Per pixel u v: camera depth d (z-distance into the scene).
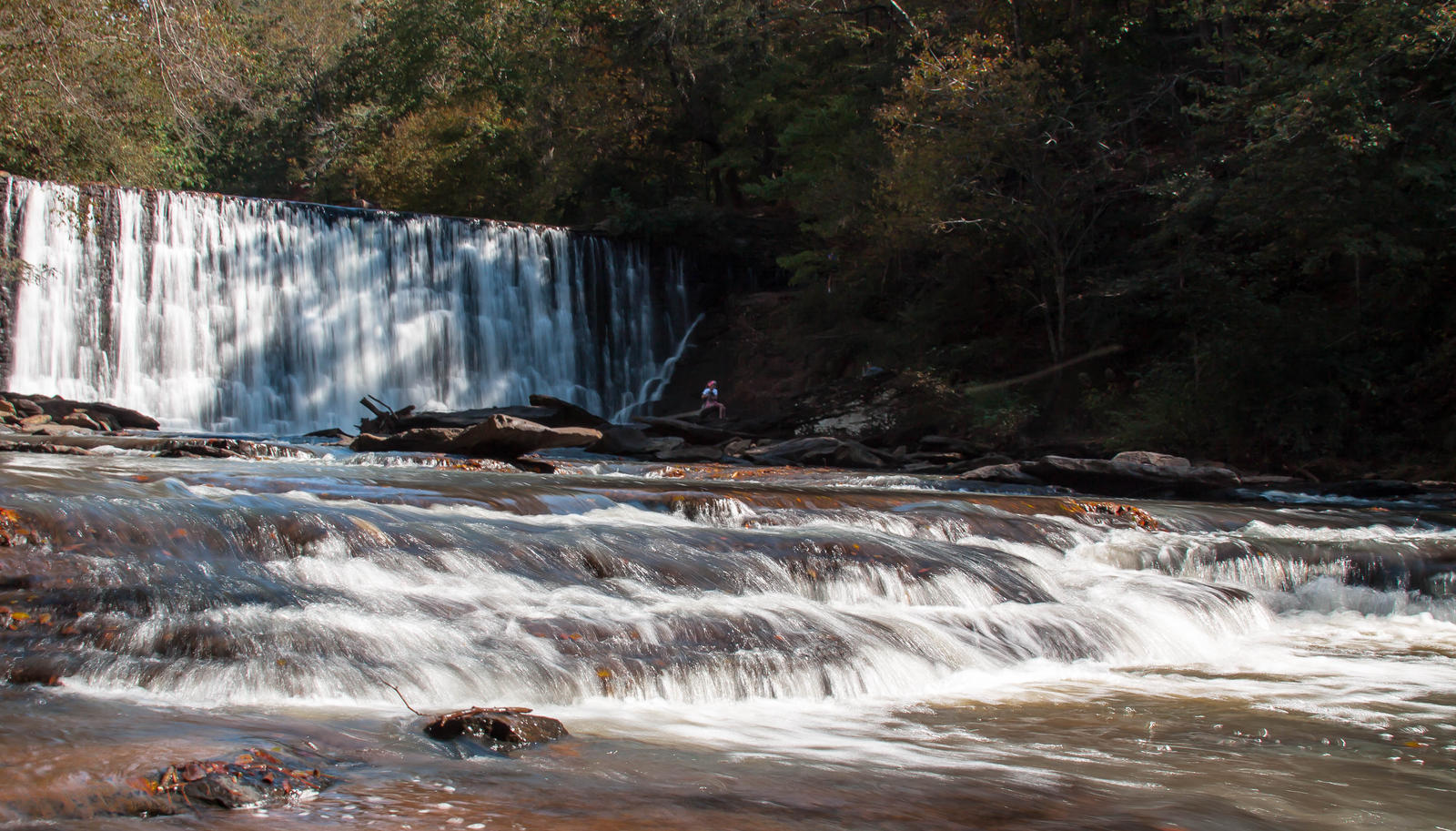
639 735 5.15
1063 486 20.89
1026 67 28.89
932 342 32.84
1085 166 30.42
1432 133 23.58
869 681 6.77
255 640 5.67
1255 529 13.81
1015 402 29.22
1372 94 23.34
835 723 5.83
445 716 4.81
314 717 4.88
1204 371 26.48
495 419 18.23
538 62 48.00
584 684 5.91
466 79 55.62
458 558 7.74
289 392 31.77
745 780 4.41
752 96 43.97
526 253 37.03
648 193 45.91
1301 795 4.74
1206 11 28.30
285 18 62.34
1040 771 4.93
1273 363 25.38
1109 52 35.25
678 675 6.19
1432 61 23.86
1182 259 27.27
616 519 10.55
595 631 6.58
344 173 59.00
